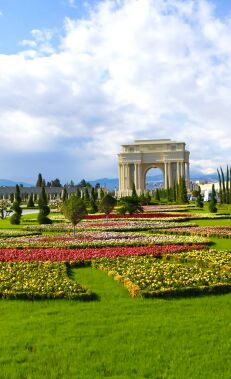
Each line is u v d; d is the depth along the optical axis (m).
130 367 10.79
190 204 101.38
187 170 189.25
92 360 11.20
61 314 14.83
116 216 60.56
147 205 96.75
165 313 14.86
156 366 10.84
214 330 13.11
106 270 22.22
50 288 17.73
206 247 30.02
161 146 183.38
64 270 21.89
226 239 35.81
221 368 10.70
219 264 22.84
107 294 17.55
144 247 29.91
